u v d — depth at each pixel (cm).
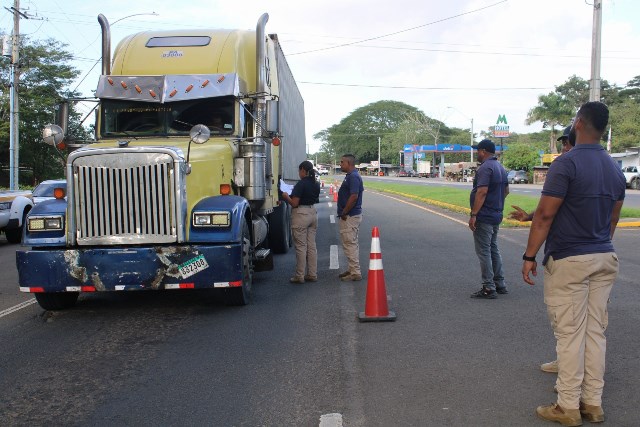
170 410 448
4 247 1546
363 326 668
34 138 4134
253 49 977
